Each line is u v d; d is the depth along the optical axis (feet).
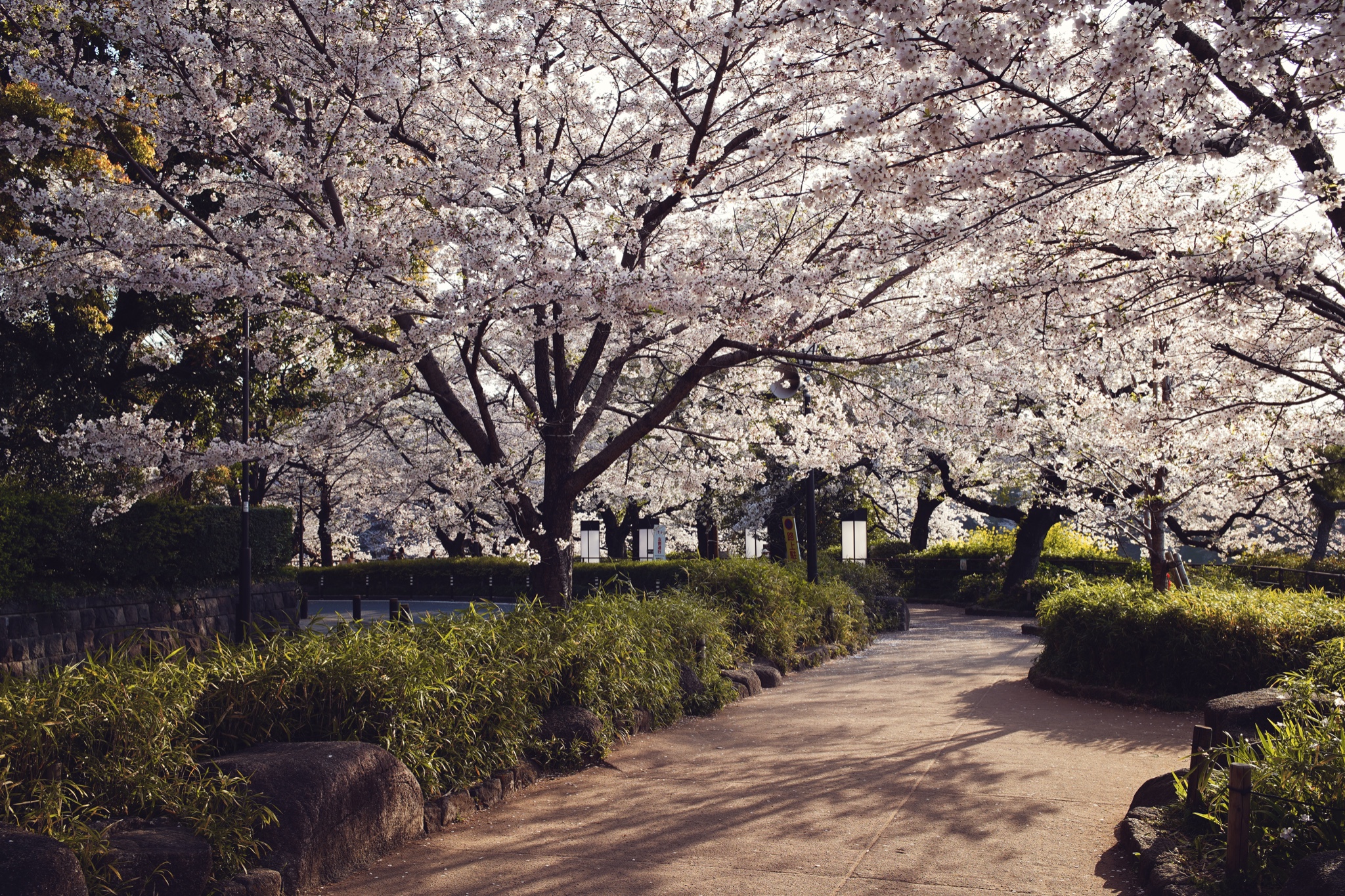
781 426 47.91
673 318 31.76
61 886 10.11
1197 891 12.55
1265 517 60.44
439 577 98.48
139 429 27.25
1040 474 59.11
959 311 21.07
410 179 28.40
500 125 34.94
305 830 14.11
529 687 21.80
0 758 12.37
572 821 17.78
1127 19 14.15
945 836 16.51
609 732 23.30
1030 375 34.32
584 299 25.25
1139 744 24.18
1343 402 23.52
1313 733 14.35
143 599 45.27
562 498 33.81
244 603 49.83
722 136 31.55
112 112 28.22
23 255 27.45
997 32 14.52
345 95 30.09
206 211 45.42
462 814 18.06
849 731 26.53
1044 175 17.07
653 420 32.53
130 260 25.81
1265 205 17.74
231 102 29.09
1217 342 21.24
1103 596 33.94
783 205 32.55
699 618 31.99
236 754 15.60
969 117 17.46
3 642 36.78
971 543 97.71
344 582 101.81
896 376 48.91
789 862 15.29
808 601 46.14
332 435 30.37
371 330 33.35
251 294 25.20
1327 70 14.57
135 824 13.15
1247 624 28.89
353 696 17.54
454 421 33.71
